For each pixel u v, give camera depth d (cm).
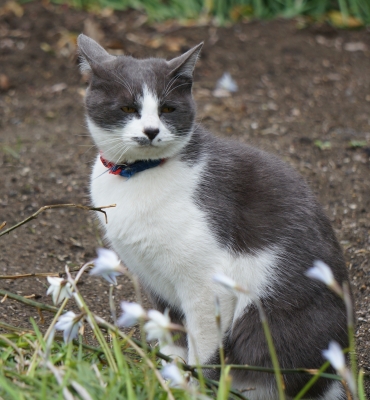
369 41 1116
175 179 462
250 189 477
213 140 498
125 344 437
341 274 489
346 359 498
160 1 1186
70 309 564
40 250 661
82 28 1102
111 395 359
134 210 459
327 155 819
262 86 999
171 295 491
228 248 462
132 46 1064
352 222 703
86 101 479
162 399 373
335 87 998
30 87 1001
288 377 468
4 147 843
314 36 1118
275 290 466
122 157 470
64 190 760
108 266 363
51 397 358
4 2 1155
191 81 476
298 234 473
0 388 369
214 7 1166
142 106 455
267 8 1186
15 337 423
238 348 473
